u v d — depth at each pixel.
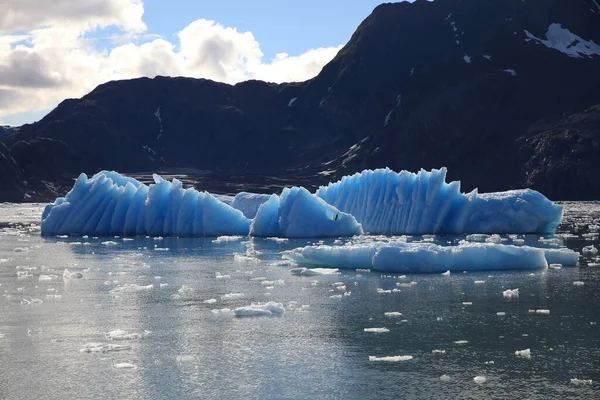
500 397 12.60
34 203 151.88
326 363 14.71
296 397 12.90
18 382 13.84
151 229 43.19
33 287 23.64
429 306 19.61
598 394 12.62
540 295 20.77
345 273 25.73
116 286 23.69
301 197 40.97
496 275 24.39
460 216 40.72
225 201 58.28
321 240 38.66
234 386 13.49
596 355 14.82
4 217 81.31
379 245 26.95
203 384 13.62
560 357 14.73
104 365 14.80
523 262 25.89
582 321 17.62
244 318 18.66
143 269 27.78
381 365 14.52
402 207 41.75
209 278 25.20
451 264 25.77
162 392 13.25
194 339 16.66
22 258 31.98
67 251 34.81
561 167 123.75
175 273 26.55
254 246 36.09
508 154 142.38
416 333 16.80
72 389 13.45
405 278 24.25
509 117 152.25
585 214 67.31
